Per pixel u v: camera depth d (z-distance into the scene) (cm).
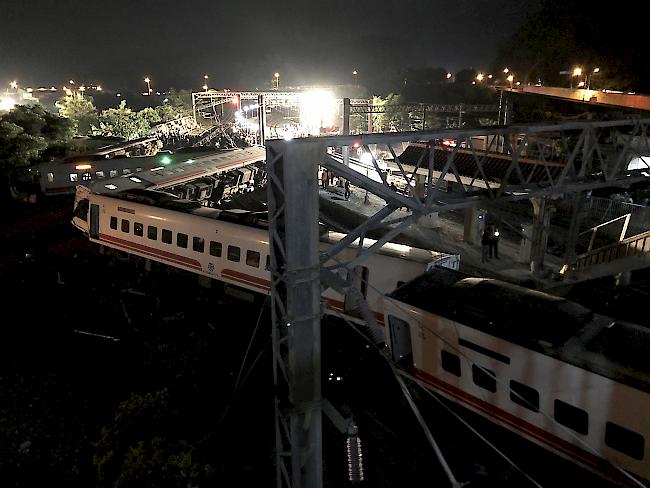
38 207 2891
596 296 1633
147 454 835
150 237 1864
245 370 1309
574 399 862
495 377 965
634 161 2555
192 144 5094
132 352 1393
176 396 1198
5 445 1055
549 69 6203
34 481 966
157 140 4541
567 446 895
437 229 2333
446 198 967
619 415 812
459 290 1108
